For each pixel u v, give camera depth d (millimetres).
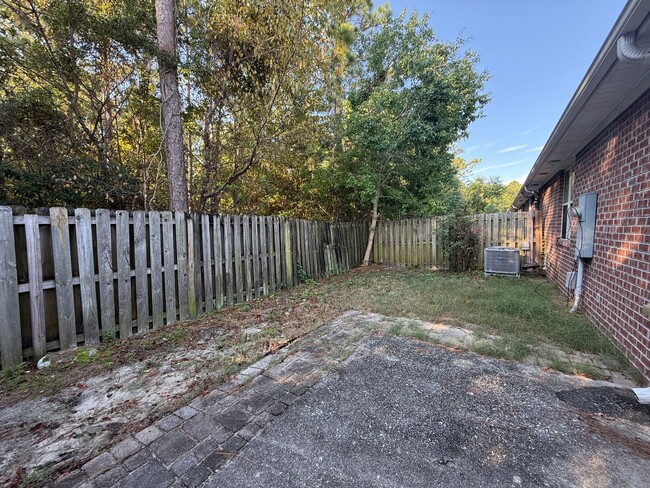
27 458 1702
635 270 2711
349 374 2576
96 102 5586
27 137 4406
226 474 1564
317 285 6398
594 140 4000
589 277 3898
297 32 5691
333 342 3271
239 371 2686
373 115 7574
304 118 7246
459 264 7984
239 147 7328
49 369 2758
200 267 4457
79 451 1755
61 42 4637
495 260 7090
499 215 7824
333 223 8016
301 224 6734
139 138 6516
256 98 6371
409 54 7453
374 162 8578
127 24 4703
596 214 3801
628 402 2123
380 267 8922
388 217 9969
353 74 8578
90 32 4660
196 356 3008
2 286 2680
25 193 3664
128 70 5395
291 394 2299
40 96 4590
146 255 3793
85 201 4359
